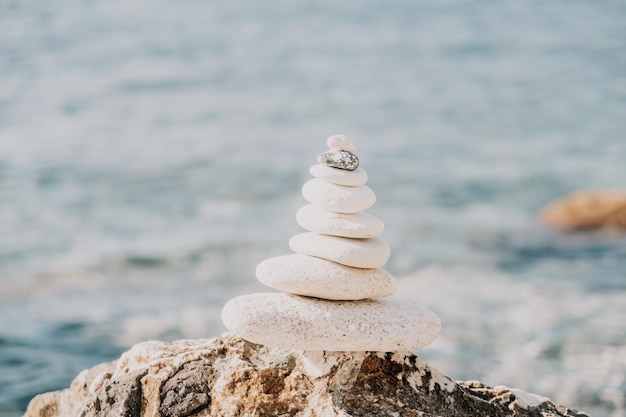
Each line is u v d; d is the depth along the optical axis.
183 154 25.56
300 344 5.15
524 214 20.97
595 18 46.66
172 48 39.09
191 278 15.62
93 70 34.81
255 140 27.38
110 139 26.81
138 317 13.30
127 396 5.48
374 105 32.22
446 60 39.31
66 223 19.56
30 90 31.83
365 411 5.21
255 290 14.95
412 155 26.17
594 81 35.72
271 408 5.26
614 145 27.75
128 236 18.59
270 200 21.92
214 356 5.62
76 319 13.16
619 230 19.03
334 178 5.31
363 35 43.47
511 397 5.75
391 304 5.39
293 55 39.44
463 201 22.05
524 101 33.06
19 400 10.13
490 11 48.53
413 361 5.54
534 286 14.87
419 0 51.38
